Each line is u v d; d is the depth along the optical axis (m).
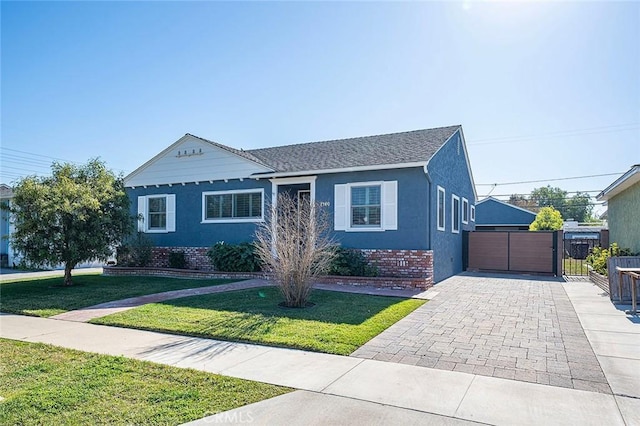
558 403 4.05
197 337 6.72
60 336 6.89
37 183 12.60
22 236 12.37
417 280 11.73
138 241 16.70
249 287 11.88
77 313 8.86
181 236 17.06
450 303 9.65
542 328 7.21
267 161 16.38
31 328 7.52
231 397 4.23
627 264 10.01
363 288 11.80
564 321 7.76
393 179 12.93
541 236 17.11
